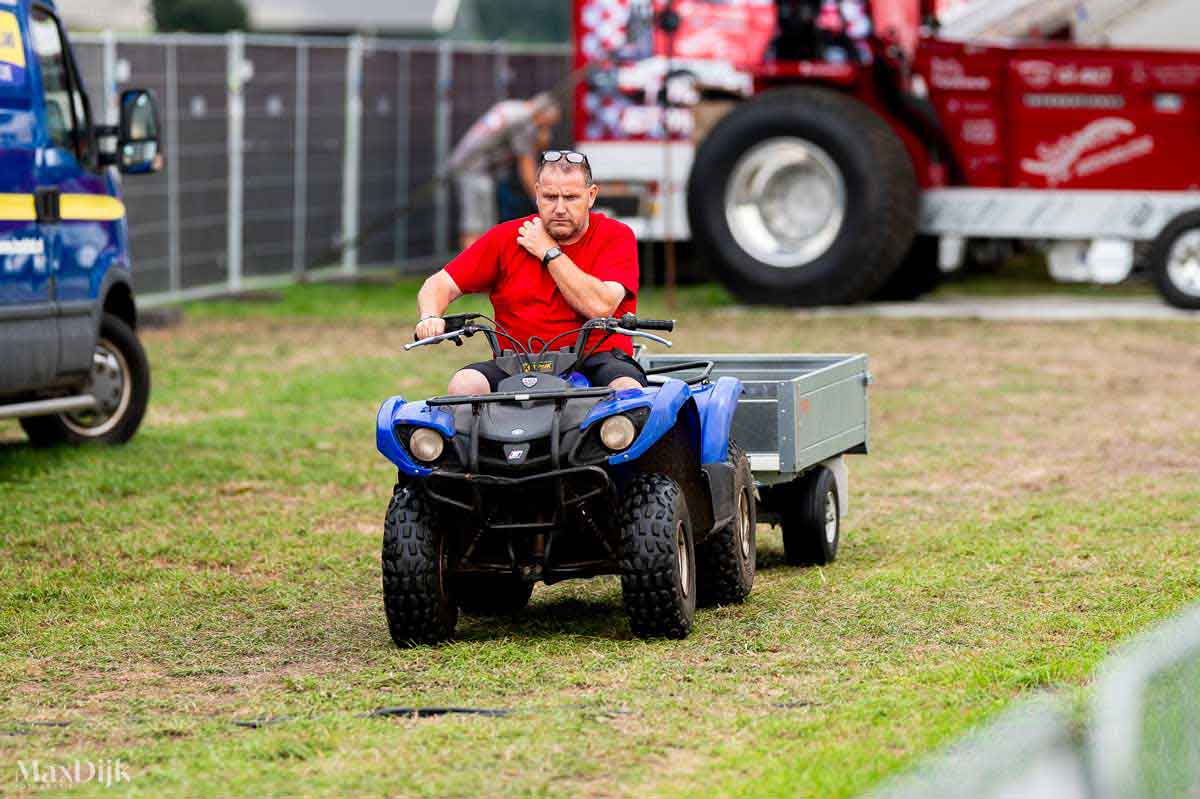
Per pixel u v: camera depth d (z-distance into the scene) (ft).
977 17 212.43
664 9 218.79
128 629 80.28
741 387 80.38
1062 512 104.01
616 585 87.92
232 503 110.01
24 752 61.36
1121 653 54.19
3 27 114.21
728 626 77.30
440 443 72.79
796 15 212.43
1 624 81.15
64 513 105.60
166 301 215.92
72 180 120.57
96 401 127.24
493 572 74.84
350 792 56.03
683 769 57.57
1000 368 164.04
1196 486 112.37
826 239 203.82
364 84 249.55
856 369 95.66
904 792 50.65
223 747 60.90
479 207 252.21
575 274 76.23
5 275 112.27
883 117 211.41
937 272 217.15
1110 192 198.39
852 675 69.00
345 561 94.12
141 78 206.90
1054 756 49.83
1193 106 195.72
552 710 64.28
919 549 94.94
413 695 67.46
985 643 74.02
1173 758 46.34
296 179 238.48
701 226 208.54
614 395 73.72
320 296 227.81
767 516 90.43
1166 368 163.53
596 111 223.71
